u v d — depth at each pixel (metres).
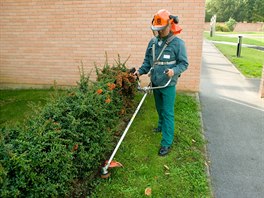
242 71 9.09
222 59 11.87
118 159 3.70
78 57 6.72
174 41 3.52
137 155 3.80
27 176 2.39
